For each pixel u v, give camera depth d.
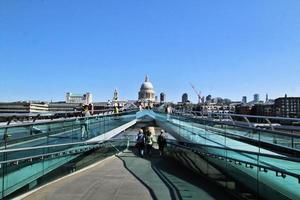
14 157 14.82
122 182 18.16
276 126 19.30
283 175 11.72
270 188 12.50
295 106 82.94
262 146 16.20
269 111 88.44
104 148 28.59
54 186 17.05
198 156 21.14
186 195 15.08
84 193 15.66
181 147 25.44
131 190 16.27
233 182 15.73
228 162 16.31
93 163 24.70
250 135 18.00
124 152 31.30
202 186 17.02
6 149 14.23
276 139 15.66
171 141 28.38
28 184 16.00
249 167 14.08
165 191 15.97
